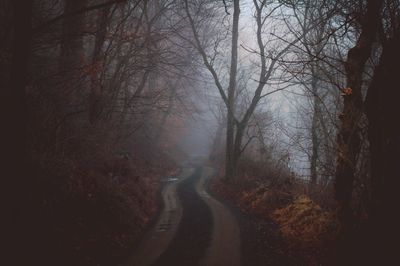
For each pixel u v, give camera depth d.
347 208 9.10
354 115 9.01
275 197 17.42
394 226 6.93
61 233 9.47
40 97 12.38
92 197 12.21
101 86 17.56
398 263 6.77
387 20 8.86
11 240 7.04
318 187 16.86
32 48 12.73
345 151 8.98
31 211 7.96
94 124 17.28
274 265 9.61
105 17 17.06
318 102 16.11
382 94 7.32
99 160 15.77
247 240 11.91
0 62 10.52
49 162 11.16
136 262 9.61
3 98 7.56
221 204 19.23
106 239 10.84
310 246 10.81
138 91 22.28
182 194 22.25
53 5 14.34
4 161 6.99
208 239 11.97
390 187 7.02
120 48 18.98
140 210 15.40
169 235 12.52
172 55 21.36
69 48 15.14
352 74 9.10
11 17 11.14
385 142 7.14
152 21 20.62
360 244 7.83
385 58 7.38
